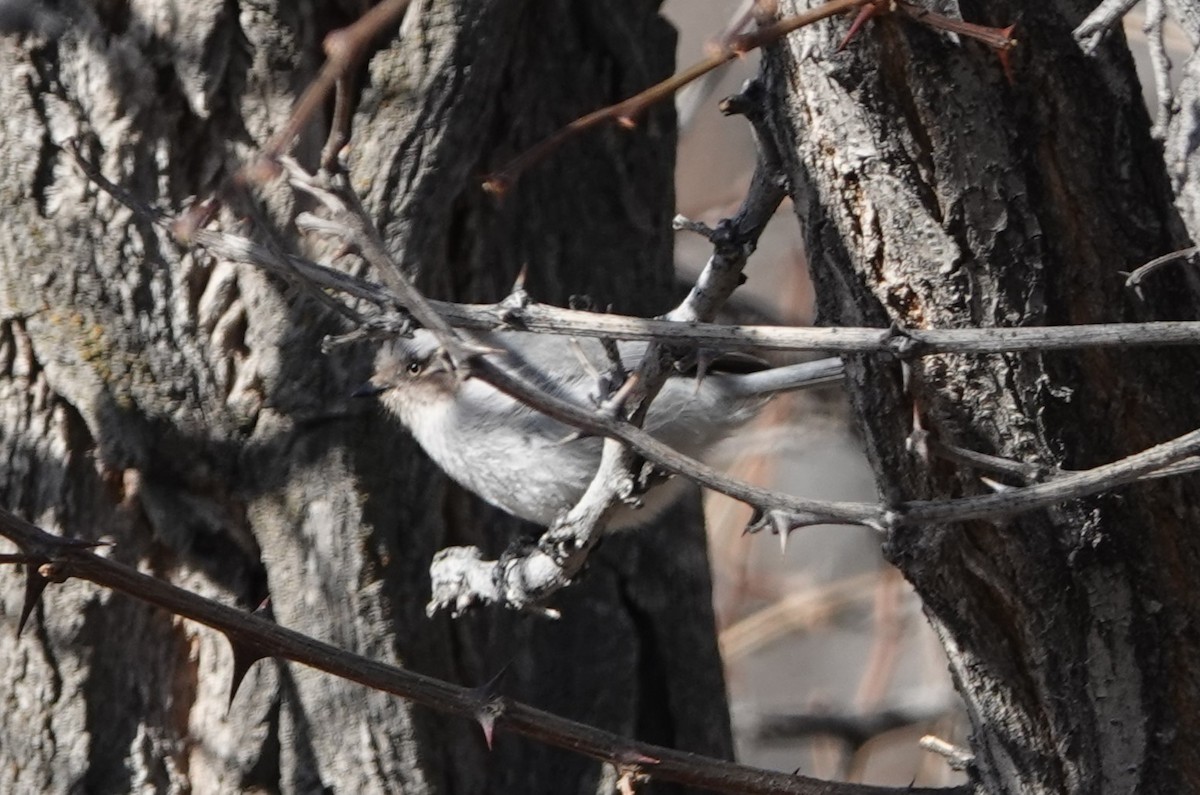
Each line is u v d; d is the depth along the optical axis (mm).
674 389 8273
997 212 5301
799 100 5359
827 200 5445
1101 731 5766
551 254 8219
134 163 7262
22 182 7250
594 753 5895
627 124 4527
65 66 7273
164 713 7551
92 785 7512
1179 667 5719
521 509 7914
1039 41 5223
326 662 5656
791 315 13766
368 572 7457
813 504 4730
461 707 5754
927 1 5039
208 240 5074
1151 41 4867
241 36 7250
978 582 5660
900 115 5238
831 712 13727
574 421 4680
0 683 7500
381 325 5020
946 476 5586
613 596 8461
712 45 4438
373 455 7539
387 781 7551
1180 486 5562
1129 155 5438
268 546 7438
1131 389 5512
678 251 15180
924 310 5414
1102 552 5617
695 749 8648
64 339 7266
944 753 6254
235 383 7395
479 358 4520
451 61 7328
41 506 7332
